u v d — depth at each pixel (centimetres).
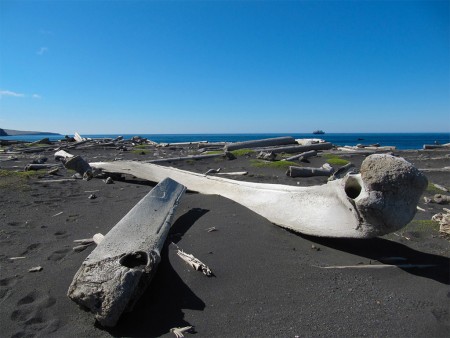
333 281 359
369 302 326
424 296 338
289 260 397
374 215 356
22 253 450
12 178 933
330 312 310
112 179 991
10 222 578
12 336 280
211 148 2100
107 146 2325
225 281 354
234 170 1159
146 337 279
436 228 534
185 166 1277
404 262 408
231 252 410
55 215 620
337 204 414
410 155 1759
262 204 541
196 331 285
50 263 412
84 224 567
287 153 1733
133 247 353
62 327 293
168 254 404
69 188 860
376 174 351
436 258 423
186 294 334
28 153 1953
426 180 362
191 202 626
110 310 276
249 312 309
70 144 2492
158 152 1970
